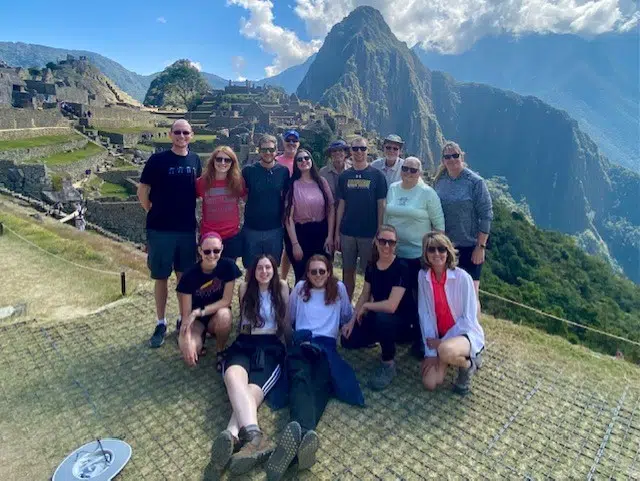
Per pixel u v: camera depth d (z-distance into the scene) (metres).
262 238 6.54
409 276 5.59
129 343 6.24
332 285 5.54
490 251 34.31
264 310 5.25
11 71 55.88
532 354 6.32
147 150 46.00
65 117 46.50
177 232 5.99
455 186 6.22
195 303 5.54
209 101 95.62
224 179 6.19
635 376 5.90
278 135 56.19
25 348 6.10
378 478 4.05
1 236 12.38
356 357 6.08
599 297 32.38
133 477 3.99
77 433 4.54
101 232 21.62
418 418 4.88
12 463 4.14
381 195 6.53
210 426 4.66
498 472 4.18
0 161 24.67
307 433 3.96
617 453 4.47
